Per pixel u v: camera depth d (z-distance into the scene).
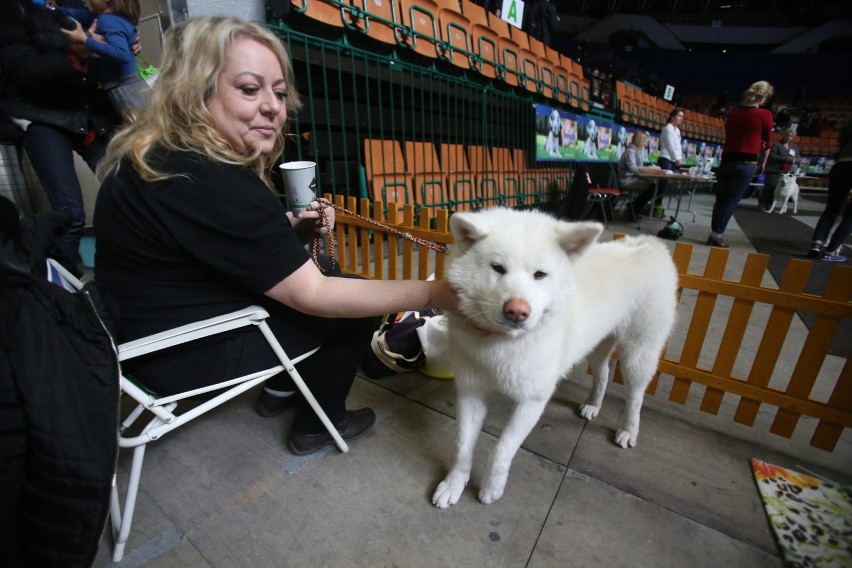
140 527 1.42
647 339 1.83
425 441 1.88
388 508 1.53
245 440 1.84
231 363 1.37
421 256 2.89
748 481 1.72
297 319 1.47
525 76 7.37
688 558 1.39
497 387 1.49
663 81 18.72
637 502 1.60
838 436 1.82
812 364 1.83
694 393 2.38
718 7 24.36
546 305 1.33
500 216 1.47
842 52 22.75
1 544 0.98
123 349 1.12
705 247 5.83
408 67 5.08
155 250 1.17
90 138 2.75
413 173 5.26
